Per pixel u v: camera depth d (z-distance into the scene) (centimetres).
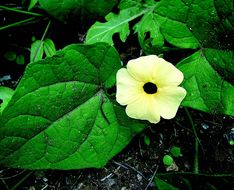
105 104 21
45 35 25
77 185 23
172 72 19
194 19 20
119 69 21
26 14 25
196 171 22
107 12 23
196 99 21
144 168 23
